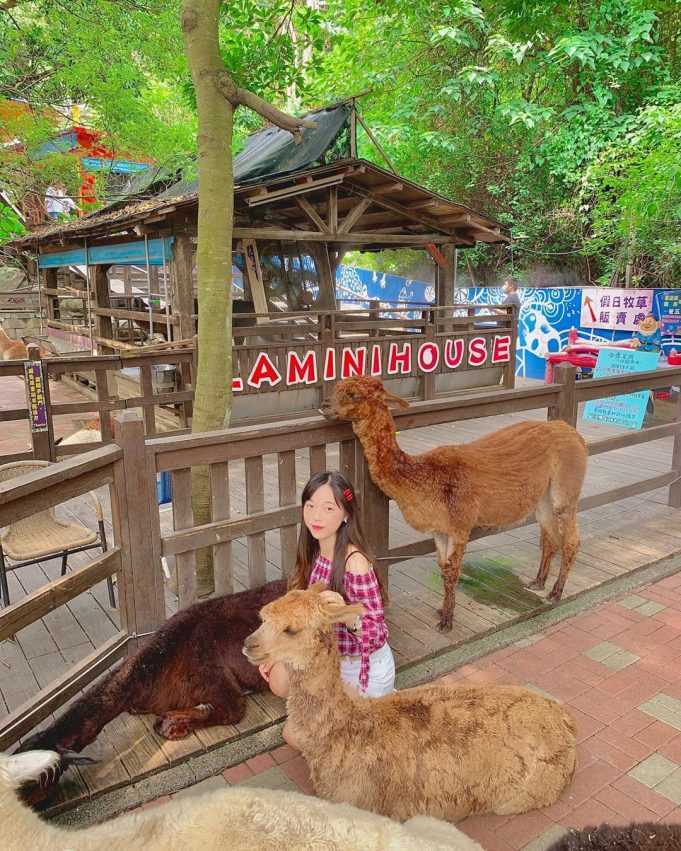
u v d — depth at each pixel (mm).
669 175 10641
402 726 2375
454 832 1926
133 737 2943
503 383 10875
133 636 3139
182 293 8484
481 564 4883
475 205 16391
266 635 2230
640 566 4797
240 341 9602
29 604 2537
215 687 2992
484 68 13352
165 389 9188
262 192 8648
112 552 2982
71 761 2652
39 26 9977
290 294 10727
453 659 3639
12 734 2510
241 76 5902
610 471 7211
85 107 11867
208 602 3162
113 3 8766
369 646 2812
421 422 3988
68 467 2631
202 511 4359
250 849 1667
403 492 3545
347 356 9031
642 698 3322
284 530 3654
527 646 3809
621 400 8734
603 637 3902
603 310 12664
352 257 20078
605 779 2764
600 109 13023
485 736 2410
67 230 10352
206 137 4160
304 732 2336
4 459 5938
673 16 13164
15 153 10766
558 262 16219
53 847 1645
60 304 14977
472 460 3791
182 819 1756
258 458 3498
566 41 12250
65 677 2801
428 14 13688
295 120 4430
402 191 9172
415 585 4523
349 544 2850
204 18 4129
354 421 3574
